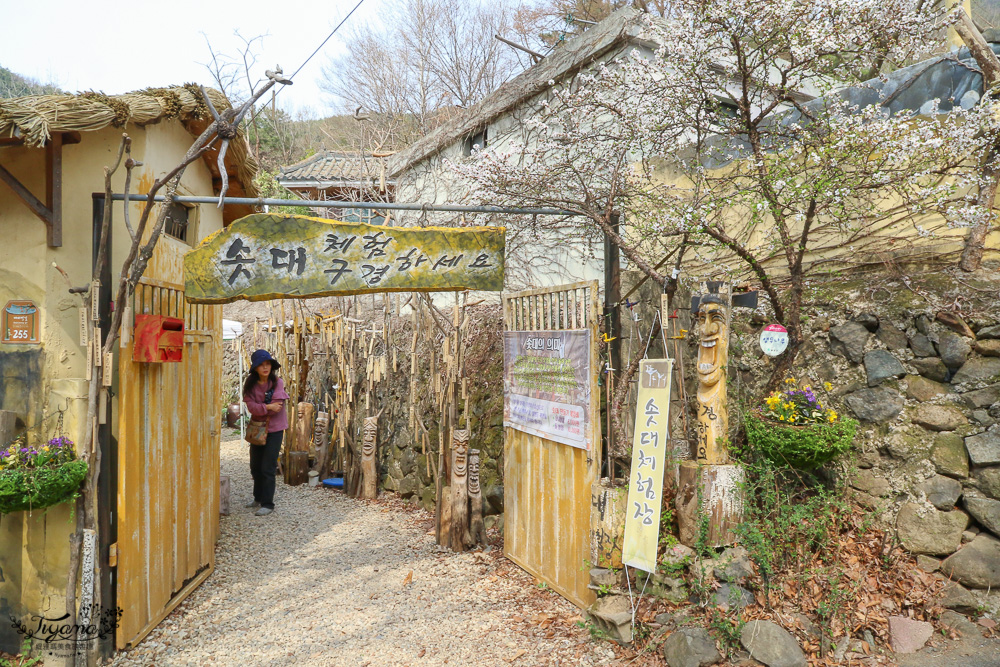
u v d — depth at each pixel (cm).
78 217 378
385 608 444
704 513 374
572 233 573
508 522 532
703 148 515
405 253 402
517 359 520
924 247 440
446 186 725
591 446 412
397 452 789
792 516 371
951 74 435
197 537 483
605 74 498
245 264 376
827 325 461
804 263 503
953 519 371
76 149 378
